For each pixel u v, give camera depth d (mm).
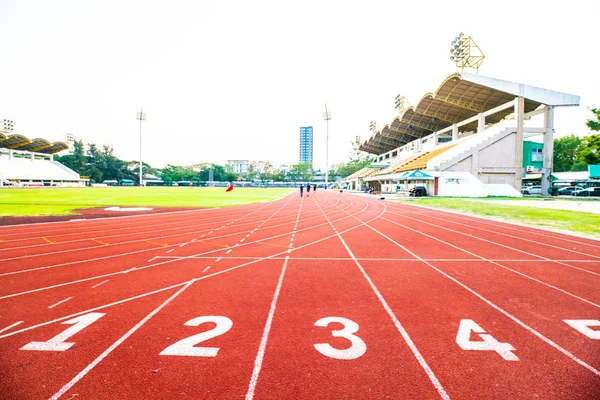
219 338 4105
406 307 5109
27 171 80375
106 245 9734
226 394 3045
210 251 8992
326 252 8953
